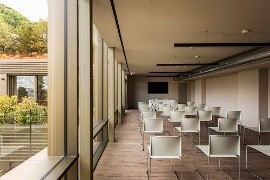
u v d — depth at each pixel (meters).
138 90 26.48
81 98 4.48
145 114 9.52
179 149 4.89
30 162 3.46
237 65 9.95
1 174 2.88
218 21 6.18
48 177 2.97
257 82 12.09
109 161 6.53
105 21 6.07
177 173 5.59
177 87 26.73
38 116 3.62
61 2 3.99
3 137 2.85
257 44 6.77
